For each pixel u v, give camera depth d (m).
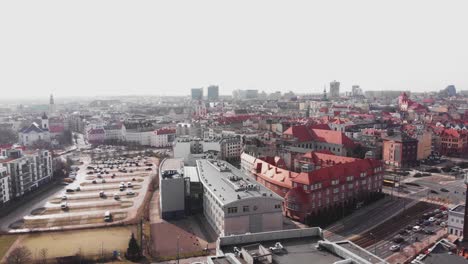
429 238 144.38
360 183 187.38
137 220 169.88
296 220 166.12
